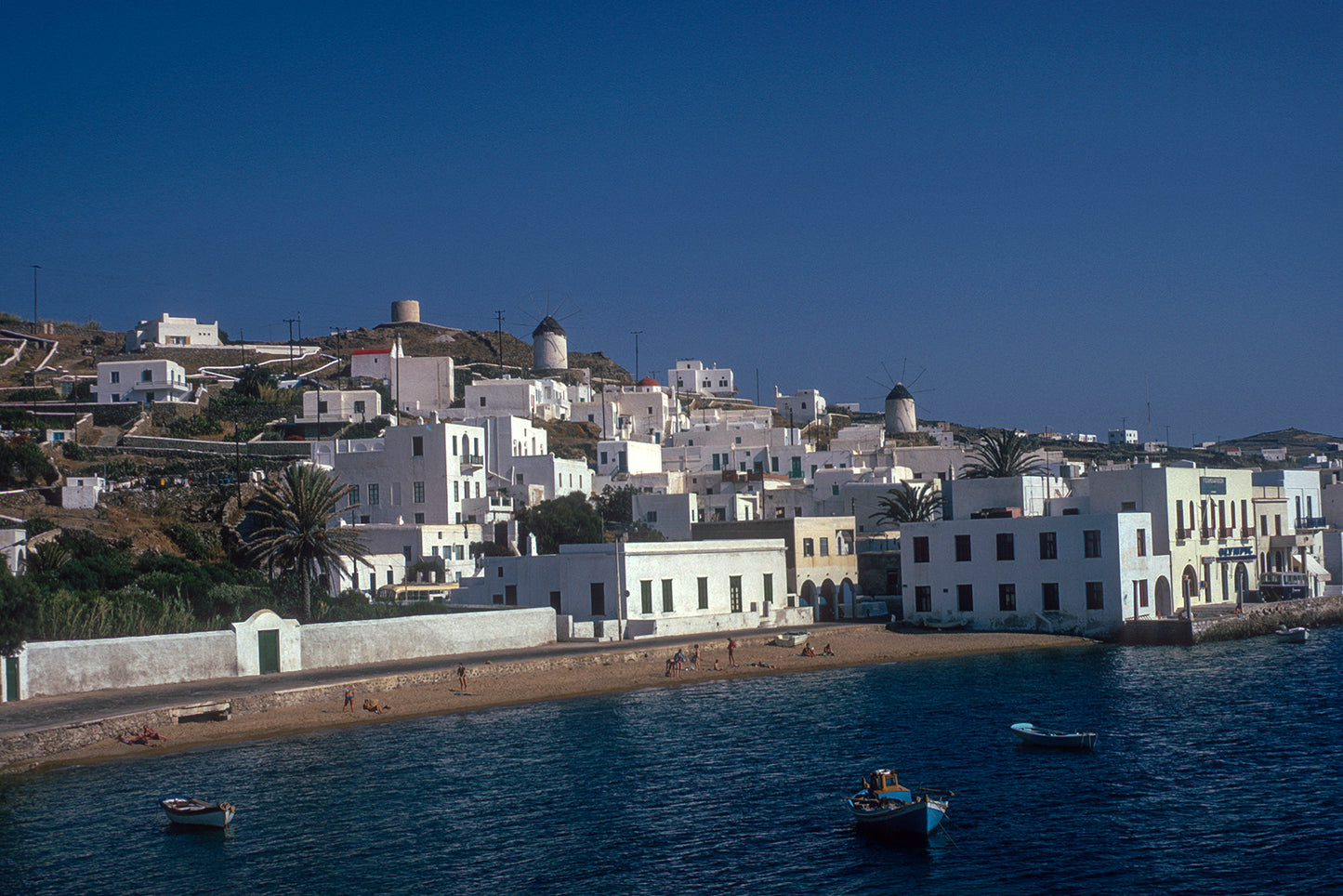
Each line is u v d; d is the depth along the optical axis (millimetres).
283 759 59094
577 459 164000
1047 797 52281
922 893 41281
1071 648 95750
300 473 93375
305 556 90438
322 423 165750
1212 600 114438
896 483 138000
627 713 70688
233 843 46688
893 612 114562
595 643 92438
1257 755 58719
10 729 58594
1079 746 60156
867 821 47812
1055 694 75375
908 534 108500
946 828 48219
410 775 56219
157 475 139000
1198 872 42906
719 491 159500
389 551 117062
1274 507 127688
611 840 46875
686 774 56312
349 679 74125
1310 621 113688
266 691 69312
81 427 152875
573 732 65188
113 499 121750
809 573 114062
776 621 107625
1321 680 79438
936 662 90250
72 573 90188
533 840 46969
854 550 119250
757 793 53219
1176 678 81312
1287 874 42500
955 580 106125
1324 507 143875
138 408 164500
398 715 69500
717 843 46562
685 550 101250
